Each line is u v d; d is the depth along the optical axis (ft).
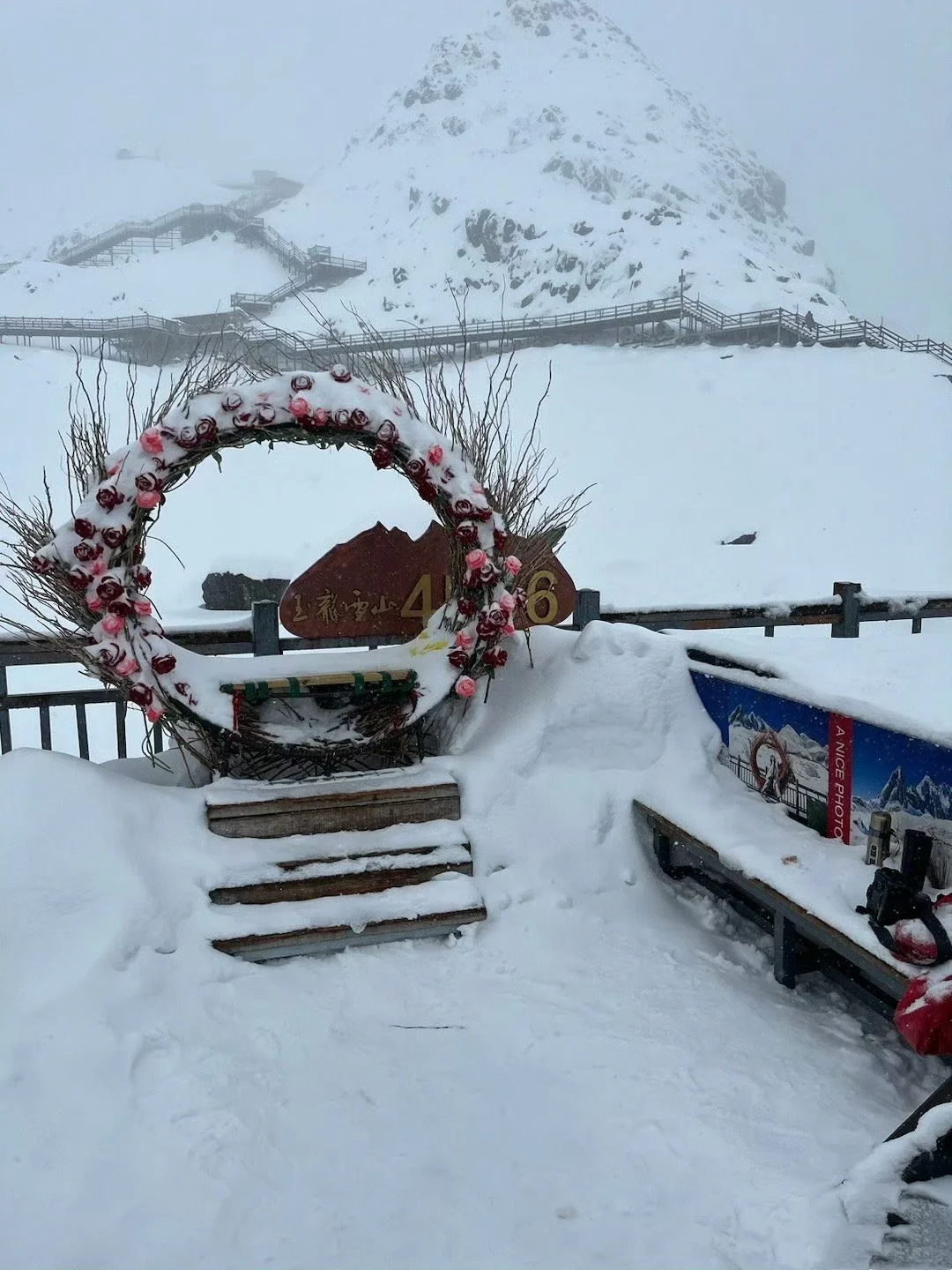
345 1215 6.97
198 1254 6.64
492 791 11.98
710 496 86.53
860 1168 6.57
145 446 10.68
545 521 13.91
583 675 12.78
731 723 12.30
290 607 13.38
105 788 10.82
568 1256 6.59
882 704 9.26
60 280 288.51
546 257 257.75
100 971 9.18
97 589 10.78
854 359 123.13
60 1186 7.16
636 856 12.14
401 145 469.16
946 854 8.58
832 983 10.18
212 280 294.25
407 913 10.72
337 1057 8.77
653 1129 7.76
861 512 80.18
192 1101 8.04
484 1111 8.04
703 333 152.15
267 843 11.05
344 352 13.34
